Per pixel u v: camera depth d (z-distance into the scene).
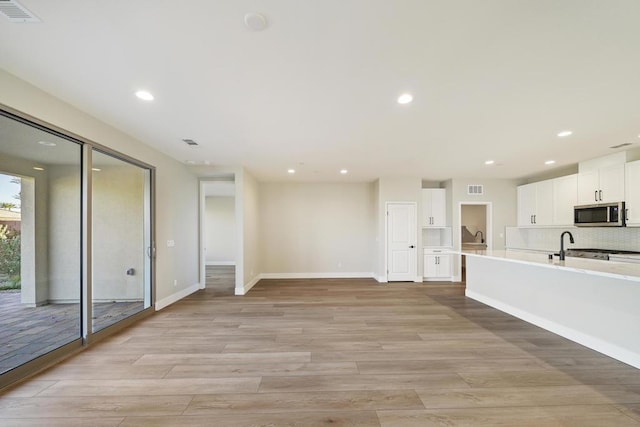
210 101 2.55
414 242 6.36
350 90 2.34
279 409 1.88
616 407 1.88
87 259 2.91
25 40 1.70
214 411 1.86
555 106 2.63
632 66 1.97
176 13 1.48
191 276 5.35
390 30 1.62
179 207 4.88
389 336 3.13
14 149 2.75
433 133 3.39
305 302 4.61
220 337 3.12
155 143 3.84
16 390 2.09
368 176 6.25
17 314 2.86
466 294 4.99
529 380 2.21
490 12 1.48
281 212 6.85
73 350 2.75
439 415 1.81
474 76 2.12
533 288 3.51
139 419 1.78
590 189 4.69
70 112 2.65
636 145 3.91
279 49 1.79
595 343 2.73
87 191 2.90
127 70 2.05
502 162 4.92
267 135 3.49
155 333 3.25
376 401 1.96
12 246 2.82
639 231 4.41
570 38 1.68
